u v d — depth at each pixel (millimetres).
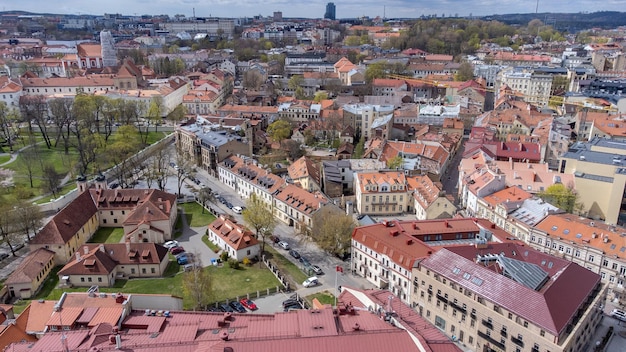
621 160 173250
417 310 119812
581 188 171375
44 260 133625
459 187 196000
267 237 160625
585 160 175625
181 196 193375
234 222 160375
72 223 149500
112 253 135250
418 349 75812
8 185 192625
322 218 151875
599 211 169875
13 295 122938
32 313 95875
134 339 81938
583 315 98938
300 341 75875
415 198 178875
